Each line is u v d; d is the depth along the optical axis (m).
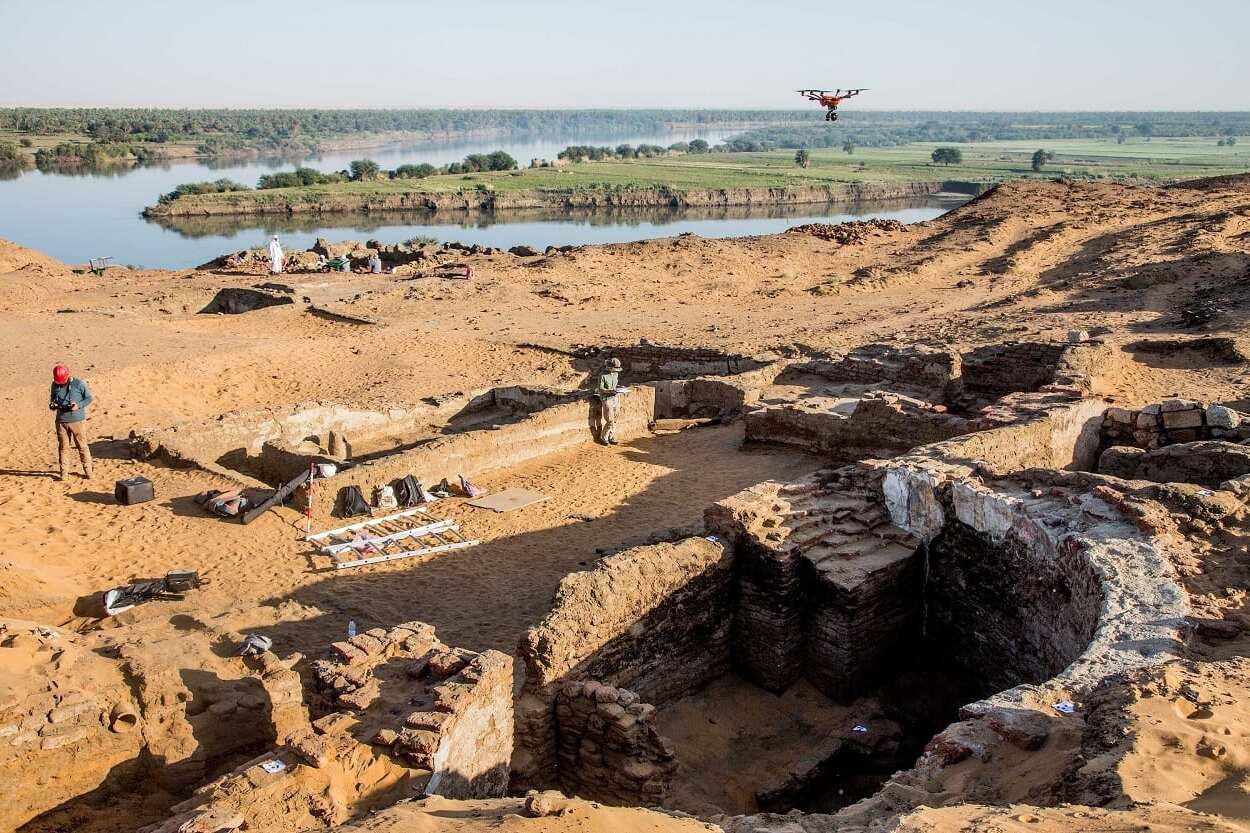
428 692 10.24
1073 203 61.91
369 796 8.94
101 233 90.12
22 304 41.34
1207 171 158.88
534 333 37.94
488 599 15.89
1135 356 27.16
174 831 7.84
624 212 122.75
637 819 7.75
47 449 22.00
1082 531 12.85
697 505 20.39
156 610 14.80
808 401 24.64
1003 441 17.12
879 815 8.60
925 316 38.28
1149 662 9.88
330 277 49.00
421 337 37.06
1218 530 12.69
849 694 14.46
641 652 13.48
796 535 14.94
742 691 14.77
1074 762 8.39
